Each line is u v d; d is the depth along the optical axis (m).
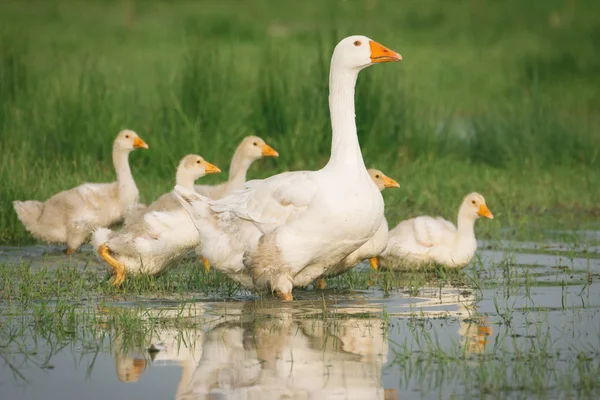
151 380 8.00
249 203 11.32
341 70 11.53
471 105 27.55
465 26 38.97
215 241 11.45
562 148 21.86
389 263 13.69
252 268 11.17
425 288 12.04
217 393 7.67
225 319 10.09
